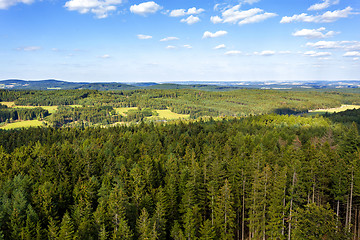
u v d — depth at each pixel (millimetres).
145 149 96500
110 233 48375
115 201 48906
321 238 42125
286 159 69000
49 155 78875
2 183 58938
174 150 97062
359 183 51656
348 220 55438
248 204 57219
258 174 54094
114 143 111938
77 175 69375
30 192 58344
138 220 49375
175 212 59219
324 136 97062
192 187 56094
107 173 68438
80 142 118625
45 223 49938
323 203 58781
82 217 49188
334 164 61969
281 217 51344
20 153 87125
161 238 49438
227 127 151250
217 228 54312
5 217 48094
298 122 150625
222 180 61656
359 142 73875
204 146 100000
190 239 49406
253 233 55469
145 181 64688
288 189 53188
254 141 103312
